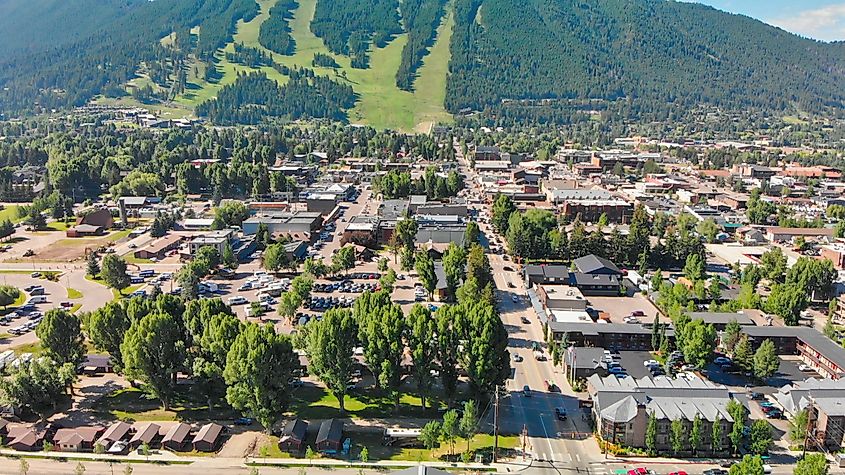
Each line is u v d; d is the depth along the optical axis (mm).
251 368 121625
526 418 134625
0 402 130375
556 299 193375
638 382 135750
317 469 115688
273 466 116625
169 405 139125
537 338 177375
